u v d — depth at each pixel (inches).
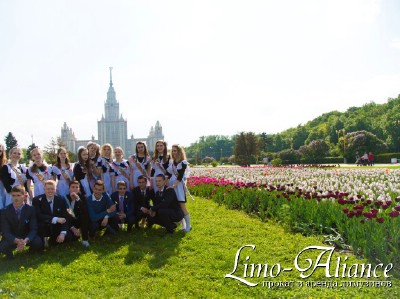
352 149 2401.6
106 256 316.8
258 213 487.5
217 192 615.2
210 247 333.7
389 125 3102.9
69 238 360.2
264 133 4269.2
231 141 6373.0
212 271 278.2
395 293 233.3
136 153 444.5
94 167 409.7
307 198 438.0
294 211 410.3
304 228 376.8
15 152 361.4
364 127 3631.9
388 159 2222.0
